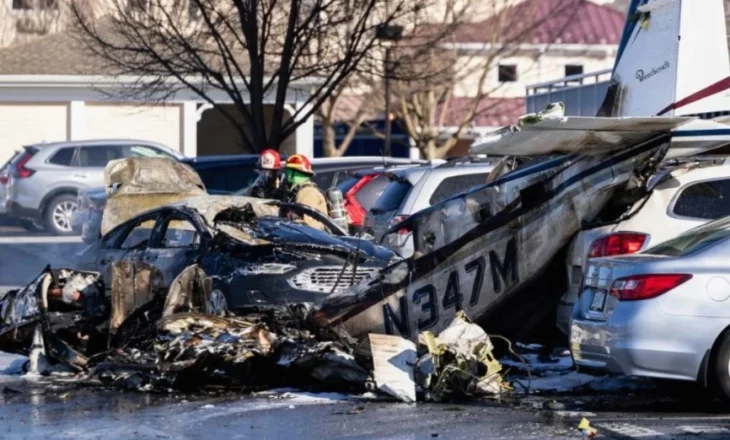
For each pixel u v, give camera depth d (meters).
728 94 38.56
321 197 40.88
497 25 119.25
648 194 28.47
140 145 78.31
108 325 32.47
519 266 28.80
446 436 22.44
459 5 120.88
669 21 38.62
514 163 37.22
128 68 63.59
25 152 77.81
